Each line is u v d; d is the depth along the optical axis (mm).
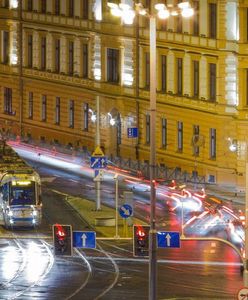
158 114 179625
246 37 167500
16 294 111562
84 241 102500
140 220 147625
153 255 95875
